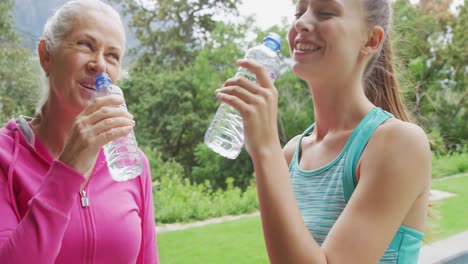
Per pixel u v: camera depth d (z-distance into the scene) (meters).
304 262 1.04
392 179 1.14
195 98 12.22
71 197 1.14
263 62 1.27
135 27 13.01
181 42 12.90
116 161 1.31
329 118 1.35
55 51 1.34
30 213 1.12
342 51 1.23
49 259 1.13
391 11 1.34
